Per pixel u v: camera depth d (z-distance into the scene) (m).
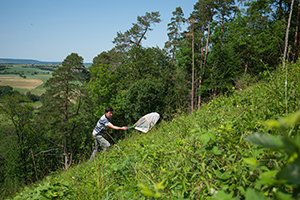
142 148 4.12
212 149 1.79
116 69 38.28
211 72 35.34
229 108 4.45
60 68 35.50
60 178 4.81
